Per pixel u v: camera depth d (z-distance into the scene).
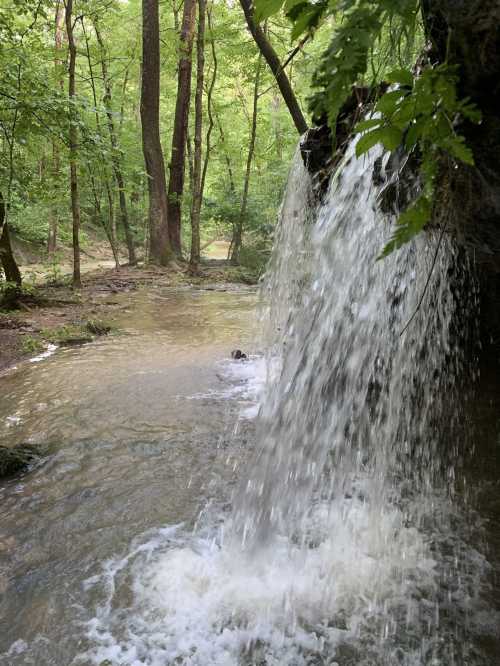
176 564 3.19
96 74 24.33
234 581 3.04
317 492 3.90
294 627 2.72
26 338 8.91
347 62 0.73
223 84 29.31
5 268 11.66
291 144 27.14
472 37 1.65
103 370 7.20
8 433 5.14
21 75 9.95
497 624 2.69
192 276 19.00
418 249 3.45
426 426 4.61
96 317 11.00
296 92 10.31
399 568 3.13
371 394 4.02
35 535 3.51
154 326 10.13
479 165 2.03
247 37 21.75
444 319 4.31
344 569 3.13
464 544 3.32
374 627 2.71
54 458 4.59
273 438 4.25
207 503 3.84
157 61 19.81
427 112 0.82
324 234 3.67
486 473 4.10
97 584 3.04
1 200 11.12
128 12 23.17
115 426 5.25
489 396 5.03
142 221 27.59
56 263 17.12
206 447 4.75
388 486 3.97
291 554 3.27
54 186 12.18
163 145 29.97
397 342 3.83
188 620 2.77
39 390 6.40
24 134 10.54
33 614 2.83
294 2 0.81
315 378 4.01
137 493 3.99
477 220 2.46
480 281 4.38
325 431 3.98
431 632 2.65
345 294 3.54
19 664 2.53
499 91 1.79
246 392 6.23
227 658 2.55
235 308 12.13
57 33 19.33
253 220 24.97
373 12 0.74
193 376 6.88
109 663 2.52
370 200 3.09
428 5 1.73
